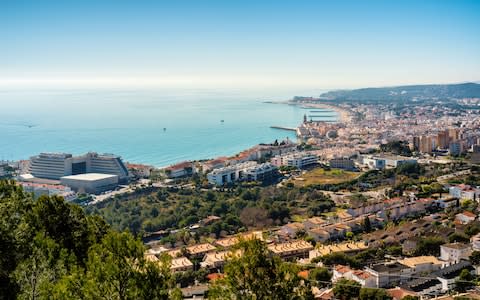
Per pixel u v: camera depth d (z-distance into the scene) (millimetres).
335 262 199000
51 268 76500
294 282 72000
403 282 180375
